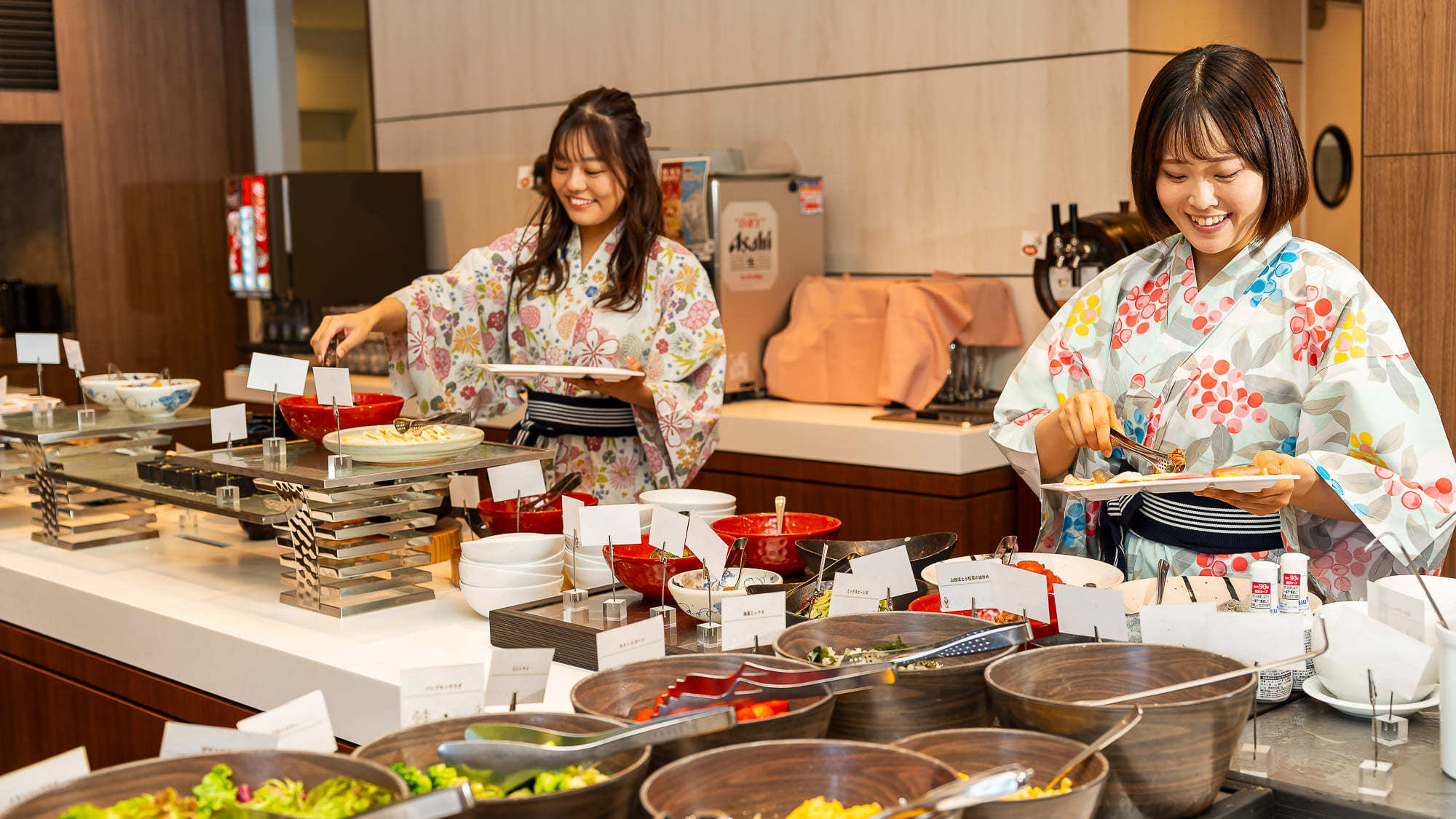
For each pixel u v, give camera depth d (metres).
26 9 5.80
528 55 5.59
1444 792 1.22
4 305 5.87
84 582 2.24
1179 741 1.11
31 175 6.09
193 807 1.03
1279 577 1.48
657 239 2.77
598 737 1.09
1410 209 3.12
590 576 1.97
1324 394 1.70
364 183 5.65
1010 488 3.81
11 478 3.13
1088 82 3.97
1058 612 1.47
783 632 1.43
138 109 6.12
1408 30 3.09
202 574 2.30
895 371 4.05
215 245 6.41
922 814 0.95
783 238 4.50
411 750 1.14
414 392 2.81
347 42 6.31
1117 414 1.95
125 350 6.14
